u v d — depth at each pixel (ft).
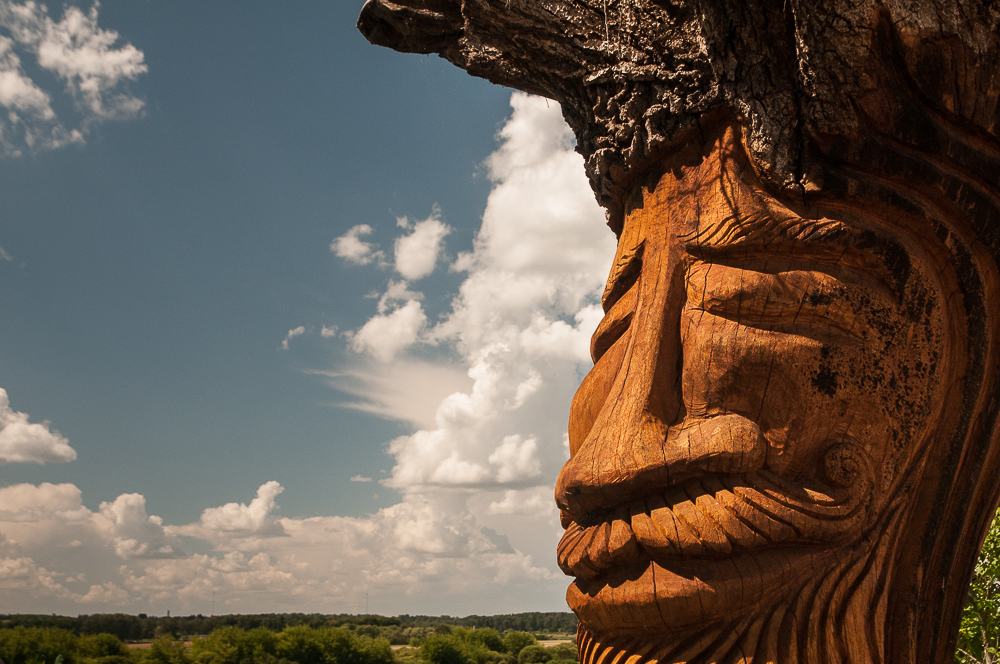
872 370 8.59
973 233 8.88
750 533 7.72
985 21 7.72
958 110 8.48
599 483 8.59
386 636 378.12
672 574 7.82
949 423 8.93
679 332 9.37
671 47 10.18
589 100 11.65
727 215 9.31
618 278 10.65
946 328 8.86
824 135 8.89
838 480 8.19
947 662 9.08
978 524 9.35
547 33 12.01
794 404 8.45
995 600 38.47
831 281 8.74
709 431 8.27
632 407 8.97
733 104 9.41
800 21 8.25
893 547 8.50
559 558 9.26
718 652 7.60
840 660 7.68
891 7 7.86
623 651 8.25
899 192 8.91
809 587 7.83
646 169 10.81
